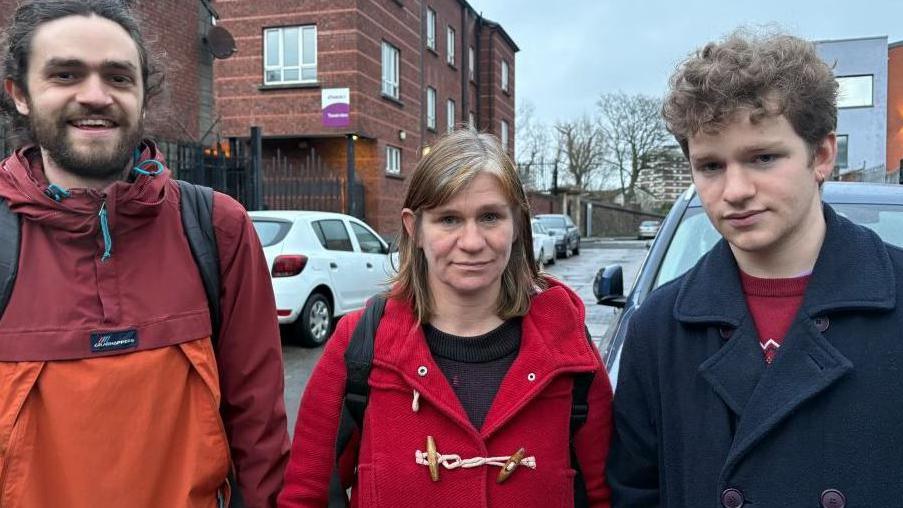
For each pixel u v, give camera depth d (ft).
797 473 4.03
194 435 5.17
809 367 4.01
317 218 24.70
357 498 5.18
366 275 26.32
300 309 22.58
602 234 147.84
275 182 51.60
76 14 5.03
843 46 106.32
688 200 11.46
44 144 4.99
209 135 38.47
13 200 4.85
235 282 5.62
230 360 5.67
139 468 4.88
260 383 5.74
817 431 4.01
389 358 5.01
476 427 4.94
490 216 5.04
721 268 4.58
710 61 4.13
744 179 4.08
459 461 4.81
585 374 5.15
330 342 5.41
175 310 5.17
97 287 4.94
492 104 99.66
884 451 3.86
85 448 4.75
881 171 74.23
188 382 5.23
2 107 5.36
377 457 4.94
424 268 5.33
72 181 5.19
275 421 5.78
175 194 5.51
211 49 37.58
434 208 5.02
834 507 3.92
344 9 57.36
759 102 3.92
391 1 64.13
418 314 5.18
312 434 5.31
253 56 59.06
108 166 5.08
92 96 4.93
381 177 61.62
